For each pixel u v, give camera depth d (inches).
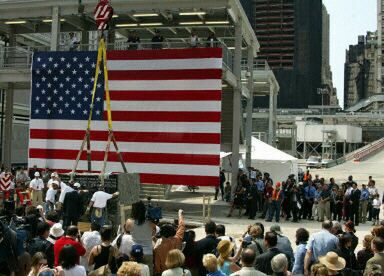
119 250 446.0
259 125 4042.8
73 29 1733.5
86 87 1362.0
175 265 346.0
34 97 1396.4
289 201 1210.0
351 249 466.3
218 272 349.4
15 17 1546.5
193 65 1263.5
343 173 3481.8
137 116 1293.1
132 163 1280.8
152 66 1296.8
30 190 1127.6
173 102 1270.9
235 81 1492.4
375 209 1253.1
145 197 1584.6
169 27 1658.5
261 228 448.1
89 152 1124.5
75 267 338.3
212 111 1239.5
